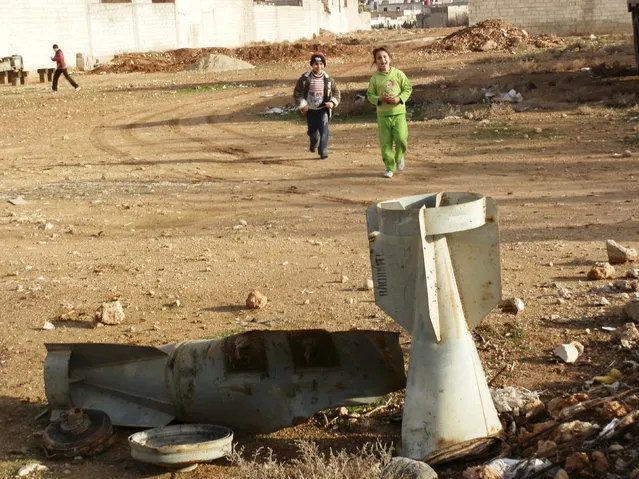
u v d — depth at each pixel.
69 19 44.66
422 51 45.47
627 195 11.16
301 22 68.31
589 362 5.37
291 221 10.42
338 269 7.89
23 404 5.34
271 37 64.31
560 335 5.84
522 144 15.95
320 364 4.88
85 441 4.65
